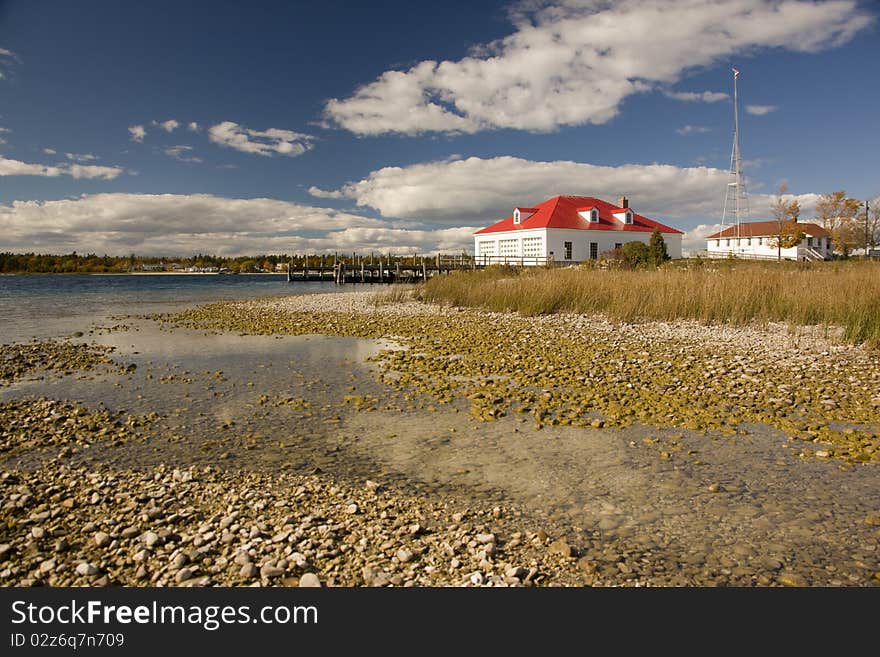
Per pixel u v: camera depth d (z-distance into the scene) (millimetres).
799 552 4246
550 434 7152
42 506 5172
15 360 12797
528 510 5020
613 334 15156
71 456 6535
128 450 6727
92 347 14914
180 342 15797
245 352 13844
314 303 28891
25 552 4367
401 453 6559
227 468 6109
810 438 6746
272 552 4250
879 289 14367
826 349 12117
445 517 4867
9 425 7727
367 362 12266
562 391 9273
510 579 3885
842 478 5594
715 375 10008
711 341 13648
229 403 8883
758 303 16531
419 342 14875
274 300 32500
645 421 7570
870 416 7488
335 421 7855
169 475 5863
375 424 7703
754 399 8477
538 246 51750
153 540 4402
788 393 8672
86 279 83875
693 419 7570
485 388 9539
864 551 4238
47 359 12984
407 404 8734
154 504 5137
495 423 7672
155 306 29734
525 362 11617
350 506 4973
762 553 4238
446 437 7117
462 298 23766
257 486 5570
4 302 33406
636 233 55125
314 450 6688
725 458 6215
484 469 6027
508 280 24484
